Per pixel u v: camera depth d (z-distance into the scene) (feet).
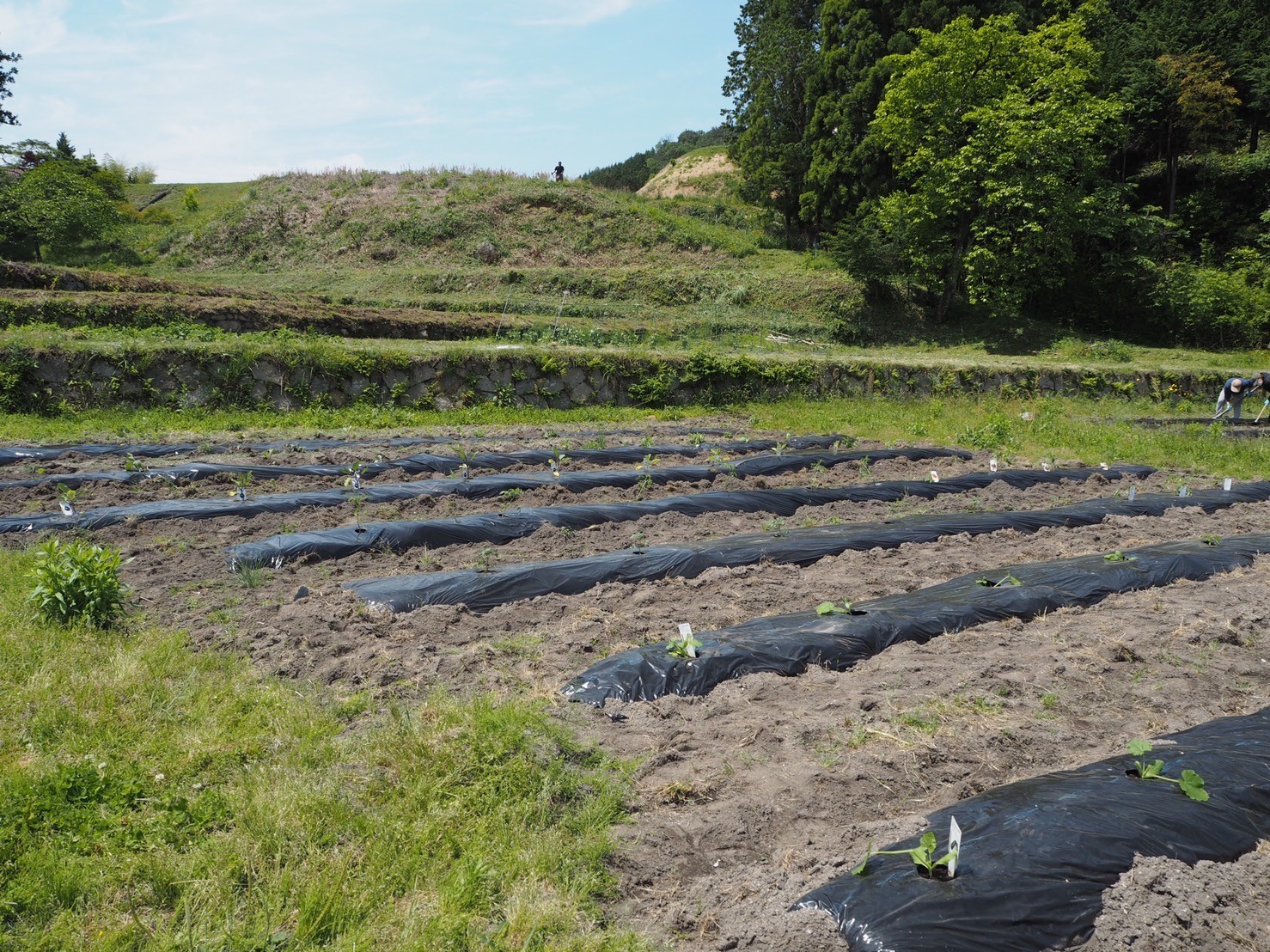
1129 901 10.00
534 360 58.49
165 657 16.63
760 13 128.67
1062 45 92.68
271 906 10.11
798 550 25.46
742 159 126.93
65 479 31.42
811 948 9.34
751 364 65.10
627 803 12.57
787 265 107.14
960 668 17.21
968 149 87.81
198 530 26.91
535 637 18.72
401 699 15.57
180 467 33.99
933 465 43.29
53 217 101.19
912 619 19.38
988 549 27.25
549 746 13.50
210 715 14.60
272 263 102.47
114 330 55.72
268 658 17.16
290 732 14.01
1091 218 96.89
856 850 11.09
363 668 16.69
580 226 110.01
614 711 15.30
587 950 9.68
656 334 82.38
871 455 43.52
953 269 93.97
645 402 61.62
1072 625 20.02
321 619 19.04
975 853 10.54
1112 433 53.21
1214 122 112.06
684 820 12.17
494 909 10.33
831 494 33.91
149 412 47.62
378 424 49.75
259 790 12.21
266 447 40.78
